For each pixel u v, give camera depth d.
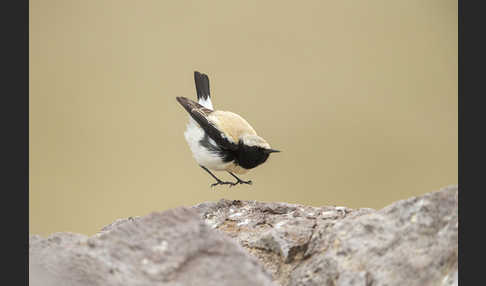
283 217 12.72
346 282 9.63
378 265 9.69
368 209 11.43
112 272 8.95
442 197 9.96
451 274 9.08
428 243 9.63
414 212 10.07
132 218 13.07
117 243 9.30
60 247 9.57
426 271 9.30
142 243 9.25
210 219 13.09
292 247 11.02
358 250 10.02
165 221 9.52
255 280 8.55
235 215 13.11
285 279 10.72
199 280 8.62
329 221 11.76
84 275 9.09
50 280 9.22
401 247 9.77
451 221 9.66
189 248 9.09
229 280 8.58
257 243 11.52
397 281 9.36
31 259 9.58
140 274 8.81
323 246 10.62
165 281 8.69
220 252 9.03
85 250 9.31
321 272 10.18
